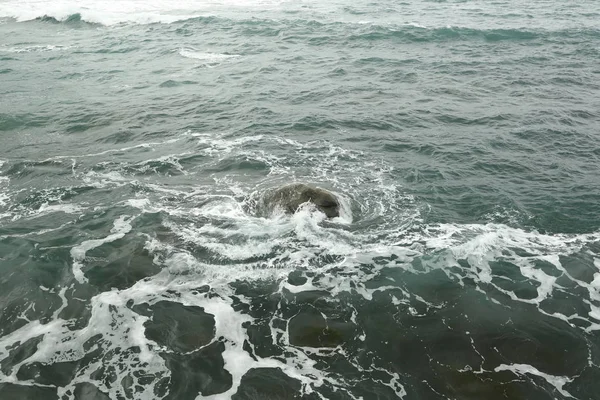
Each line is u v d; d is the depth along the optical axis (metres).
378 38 30.69
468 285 9.95
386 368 8.02
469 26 32.72
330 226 11.66
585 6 40.38
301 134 17.42
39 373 7.82
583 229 11.77
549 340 8.57
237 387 7.61
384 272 10.29
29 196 13.27
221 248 10.96
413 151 16.05
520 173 14.54
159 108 20.05
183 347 8.39
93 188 13.76
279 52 28.31
